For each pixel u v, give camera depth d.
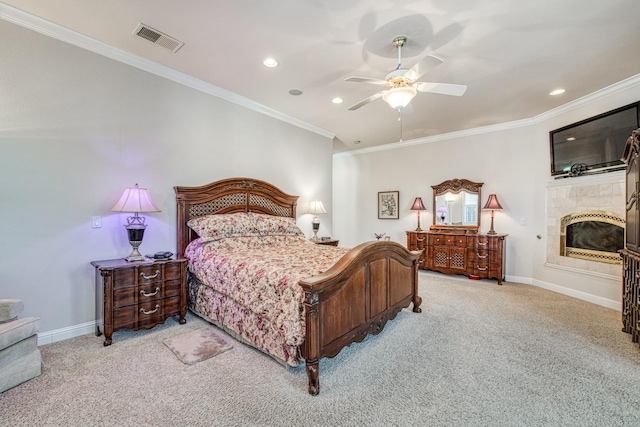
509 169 4.90
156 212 2.99
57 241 2.53
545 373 2.06
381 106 4.16
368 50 2.73
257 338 2.26
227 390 1.85
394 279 2.88
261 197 4.18
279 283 2.10
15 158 2.33
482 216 5.20
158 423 1.56
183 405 1.71
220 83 3.49
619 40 2.54
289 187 4.73
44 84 2.45
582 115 3.86
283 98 3.89
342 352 2.38
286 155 4.67
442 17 2.25
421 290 4.25
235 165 3.94
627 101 3.34
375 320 2.55
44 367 2.09
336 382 1.96
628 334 2.71
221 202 3.72
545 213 4.44
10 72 2.30
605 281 3.57
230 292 2.54
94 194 2.73
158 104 3.17
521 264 4.79
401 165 6.23
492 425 1.56
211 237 3.14
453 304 3.61
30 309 2.41
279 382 1.95
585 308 3.47
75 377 1.97
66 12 2.28
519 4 2.11
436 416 1.63
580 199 3.89
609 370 2.10
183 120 3.39
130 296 2.56
